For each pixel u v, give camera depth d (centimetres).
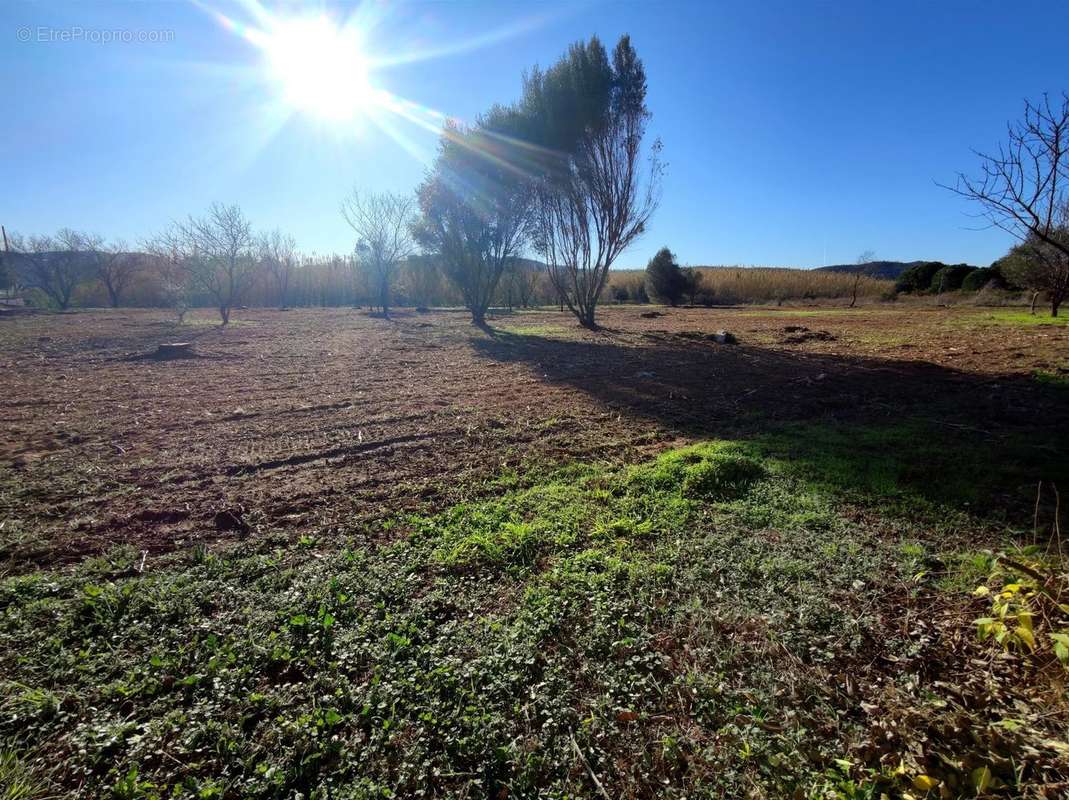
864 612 243
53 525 340
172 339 1432
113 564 289
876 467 417
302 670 215
